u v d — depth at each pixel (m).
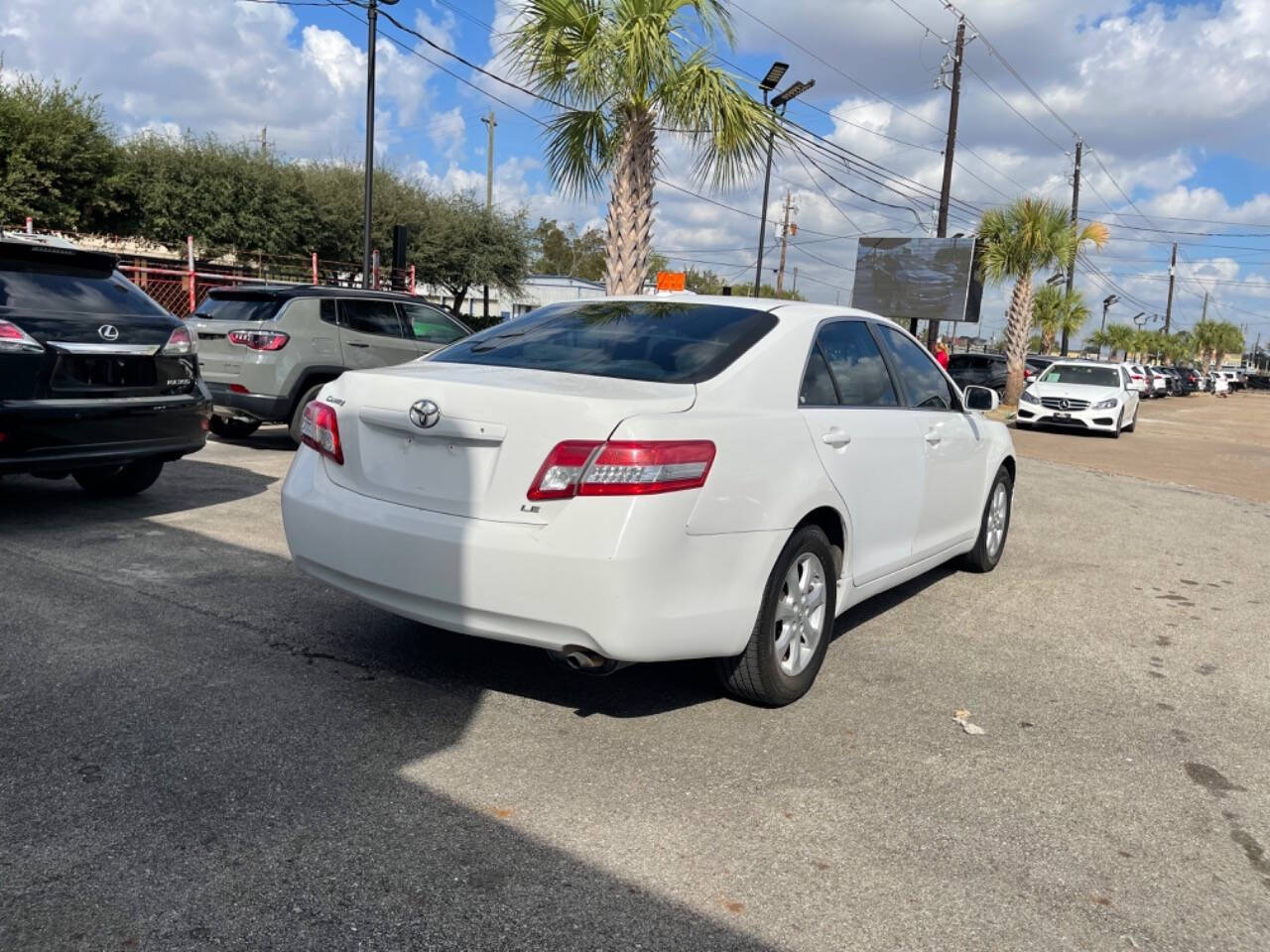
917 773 3.35
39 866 2.48
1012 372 28.02
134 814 2.75
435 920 2.37
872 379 4.66
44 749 3.10
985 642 4.95
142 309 6.27
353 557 3.51
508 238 36.97
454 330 10.86
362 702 3.62
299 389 9.37
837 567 4.19
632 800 3.02
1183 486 12.48
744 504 3.42
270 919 2.33
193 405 6.43
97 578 4.91
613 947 2.31
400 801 2.92
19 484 7.28
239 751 3.17
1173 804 3.24
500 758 3.25
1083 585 6.36
